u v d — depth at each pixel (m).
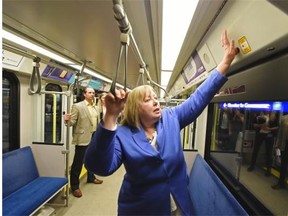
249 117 1.66
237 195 1.62
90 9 1.05
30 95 3.06
